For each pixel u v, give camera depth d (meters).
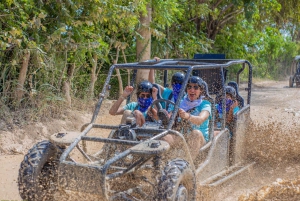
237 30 20.08
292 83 22.27
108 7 8.68
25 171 4.14
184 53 15.64
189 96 5.03
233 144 5.74
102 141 4.16
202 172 4.68
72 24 8.38
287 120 10.31
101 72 11.93
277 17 20.72
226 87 5.98
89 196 4.18
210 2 17.81
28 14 7.90
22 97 7.98
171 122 4.37
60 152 4.38
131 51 12.77
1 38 7.34
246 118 6.38
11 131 7.07
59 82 8.65
